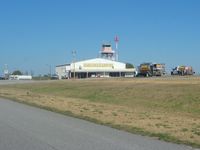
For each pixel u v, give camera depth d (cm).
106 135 1491
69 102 3609
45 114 2430
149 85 5188
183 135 1496
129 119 2108
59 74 16950
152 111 2938
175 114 2747
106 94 4891
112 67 15825
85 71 15500
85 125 1828
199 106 3291
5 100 4081
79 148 1203
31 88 7494
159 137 1443
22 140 1373
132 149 1181
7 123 1922
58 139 1390
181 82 5259
